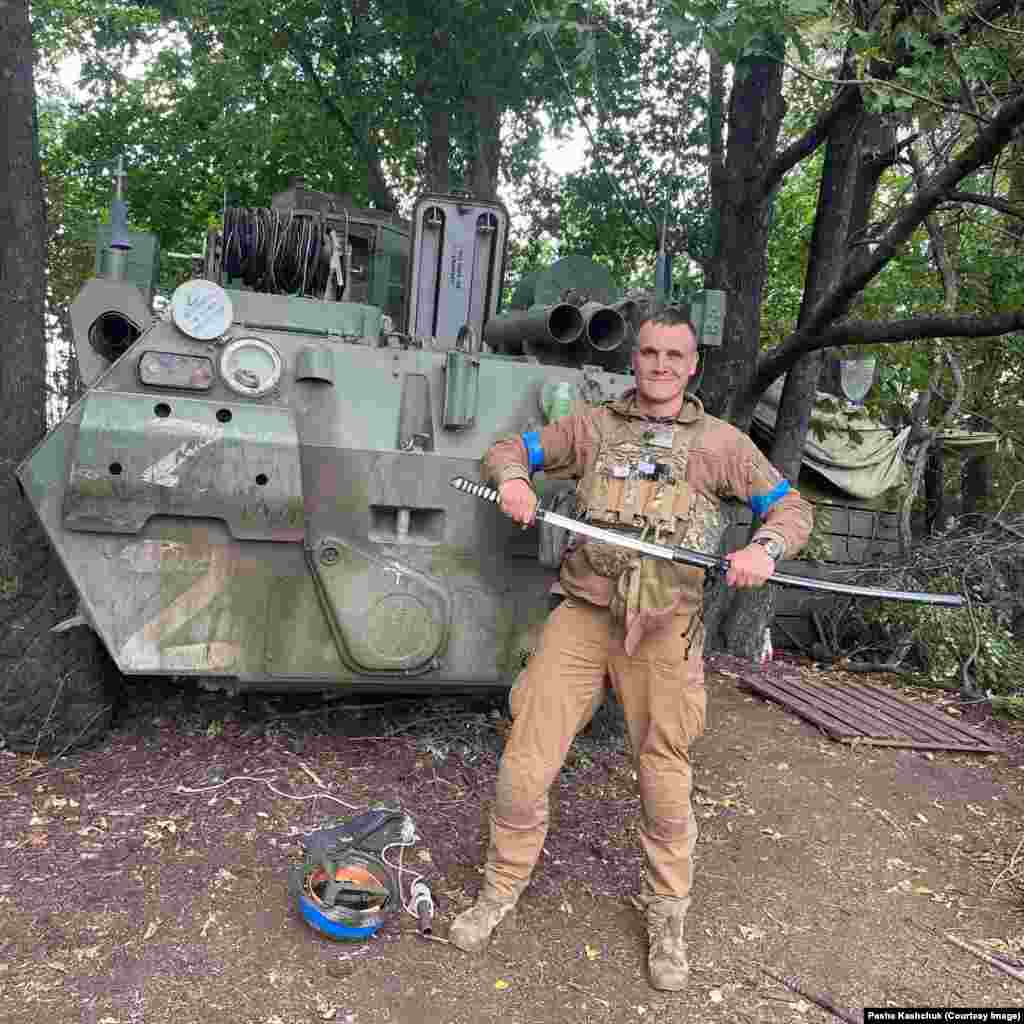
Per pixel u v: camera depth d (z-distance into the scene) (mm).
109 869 3111
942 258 7266
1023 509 11039
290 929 2887
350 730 4406
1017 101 4379
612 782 4242
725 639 7730
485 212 5414
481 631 3908
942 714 6289
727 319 7062
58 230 13188
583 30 5648
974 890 3752
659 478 2838
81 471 3373
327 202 6129
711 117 7609
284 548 3664
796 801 4438
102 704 4160
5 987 2523
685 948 3076
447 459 3830
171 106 13594
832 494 9555
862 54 4707
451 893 3186
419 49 9297
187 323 3527
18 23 4332
